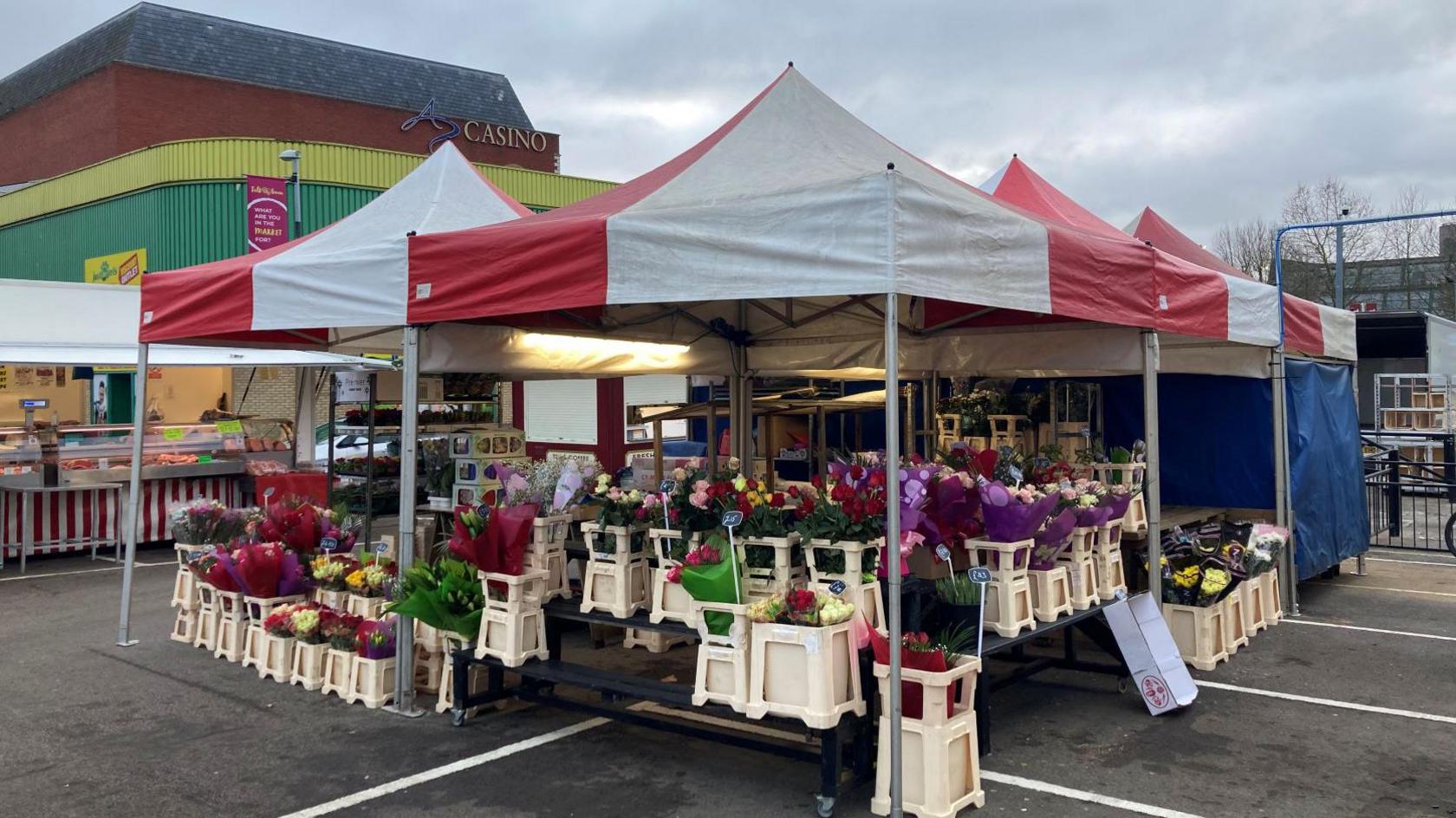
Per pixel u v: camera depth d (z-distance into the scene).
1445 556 10.83
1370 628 7.23
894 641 3.78
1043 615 5.00
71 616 7.70
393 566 5.95
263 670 5.93
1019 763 4.59
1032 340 6.48
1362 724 5.11
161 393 19.66
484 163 29.09
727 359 7.44
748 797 4.18
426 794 4.24
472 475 6.55
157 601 8.35
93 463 10.75
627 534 4.67
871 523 4.18
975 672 4.11
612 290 4.31
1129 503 6.08
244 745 4.80
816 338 7.29
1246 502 7.98
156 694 5.62
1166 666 5.34
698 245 4.11
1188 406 8.24
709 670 4.17
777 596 4.05
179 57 28.73
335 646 5.58
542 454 14.21
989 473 5.27
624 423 13.55
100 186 23.20
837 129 5.21
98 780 4.39
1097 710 5.38
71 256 24.38
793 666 3.93
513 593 4.77
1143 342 5.76
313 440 12.84
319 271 5.40
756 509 4.30
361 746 4.79
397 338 7.57
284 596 6.14
